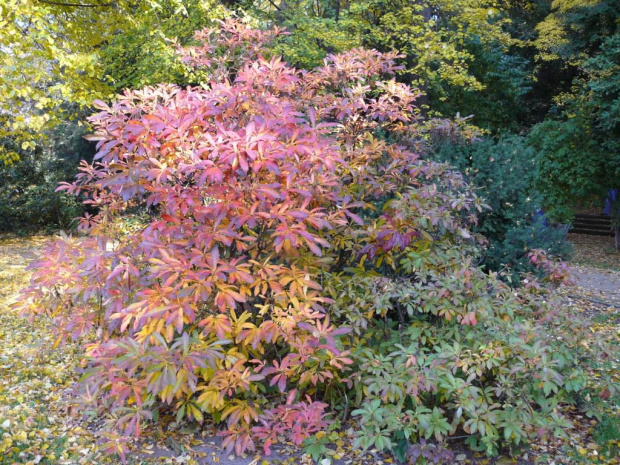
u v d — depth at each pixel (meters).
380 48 11.43
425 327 3.54
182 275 2.97
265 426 3.16
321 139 3.53
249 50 4.86
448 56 9.82
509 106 16.11
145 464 3.11
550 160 12.41
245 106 3.34
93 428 3.53
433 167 3.98
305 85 4.36
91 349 3.43
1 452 3.10
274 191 2.96
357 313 3.46
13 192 12.77
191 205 2.99
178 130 3.07
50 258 3.52
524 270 5.83
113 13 9.25
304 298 3.24
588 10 12.39
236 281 3.30
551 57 13.53
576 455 3.21
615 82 10.96
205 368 2.92
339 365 3.11
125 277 3.11
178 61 8.65
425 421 2.91
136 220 4.59
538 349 3.03
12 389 4.07
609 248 13.80
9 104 7.15
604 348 3.50
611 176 12.31
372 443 3.13
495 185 5.80
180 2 8.53
